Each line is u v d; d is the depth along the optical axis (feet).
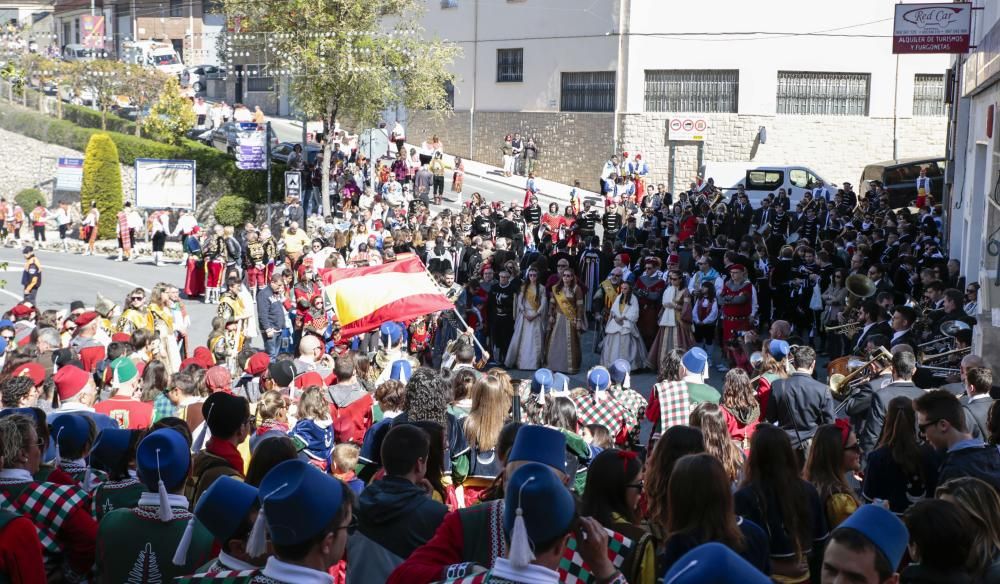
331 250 74.43
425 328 58.49
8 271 104.17
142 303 53.72
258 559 13.34
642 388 55.06
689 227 89.15
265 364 36.60
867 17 136.98
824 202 96.94
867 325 44.57
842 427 21.85
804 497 17.84
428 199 120.37
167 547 15.72
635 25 137.28
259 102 193.77
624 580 13.09
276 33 111.65
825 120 137.69
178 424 20.13
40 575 16.01
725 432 22.09
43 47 206.80
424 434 17.40
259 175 120.06
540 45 147.33
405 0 118.01
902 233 75.92
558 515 11.57
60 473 20.25
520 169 149.69
